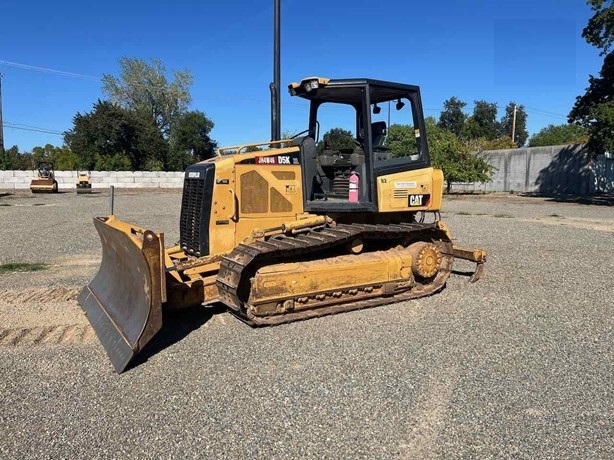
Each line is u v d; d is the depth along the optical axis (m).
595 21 24.25
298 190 6.49
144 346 4.65
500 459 3.27
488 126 75.56
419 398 4.06
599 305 6.67
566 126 66.62
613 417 3.79
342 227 6.28
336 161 6.78
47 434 3.54
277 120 8.09
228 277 5.43
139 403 3.97
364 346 5.12
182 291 5.62
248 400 4.01
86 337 5.37
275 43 7.91
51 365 4.66
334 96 6.70
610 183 32.19
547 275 8.35
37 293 7.02
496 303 6.71
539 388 4.25
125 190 37.12
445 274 7.25
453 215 18.36
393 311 6.30
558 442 3.47
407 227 6.57
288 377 4.41
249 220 6.22
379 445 3.42
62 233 12.85
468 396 4.09
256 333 5.47
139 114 51.59
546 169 33.88
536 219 16.97
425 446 3.41
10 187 36.94
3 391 4.16
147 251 4.62
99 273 6.62
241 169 6.14
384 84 6.38
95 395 4.09
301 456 3.29
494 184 37.19
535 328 5.74
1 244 11.16
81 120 47.22
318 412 3.83
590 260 9.63
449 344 5.21
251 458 3.27
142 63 55.22
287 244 5.63
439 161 30.56
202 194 6.02
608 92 24.80
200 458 3.27
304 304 5.93
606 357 4.93
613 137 22.94
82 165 45.09
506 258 9.80
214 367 4.61
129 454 3.31
